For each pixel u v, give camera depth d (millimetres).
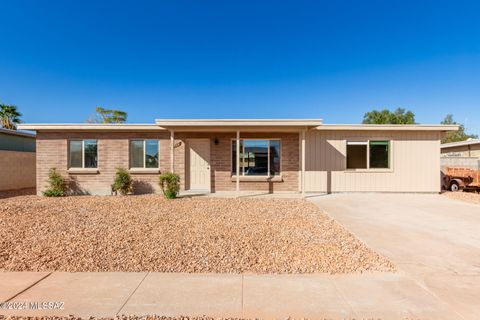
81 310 3021
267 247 5047
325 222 7035
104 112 29203
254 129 11508
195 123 10805
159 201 10195
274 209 8750
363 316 2930
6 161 14336
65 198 11023
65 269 4062
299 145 12625
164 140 12523
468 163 16891
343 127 12320
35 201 10203
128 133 12508
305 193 12523
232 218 7418
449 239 5637
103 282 3664
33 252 4660
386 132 12617
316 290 3479
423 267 4207
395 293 3412
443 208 9094
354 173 12625
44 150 12352
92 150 12562
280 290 3475
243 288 3523
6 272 3947
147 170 12406
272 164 12711
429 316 2932
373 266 4227
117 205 9320
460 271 4070
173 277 3832
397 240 5566
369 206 9422
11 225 6359
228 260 4434
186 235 5754
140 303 3164
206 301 3211
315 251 4852
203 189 12773
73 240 5312
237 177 11336
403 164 12594
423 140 12570
